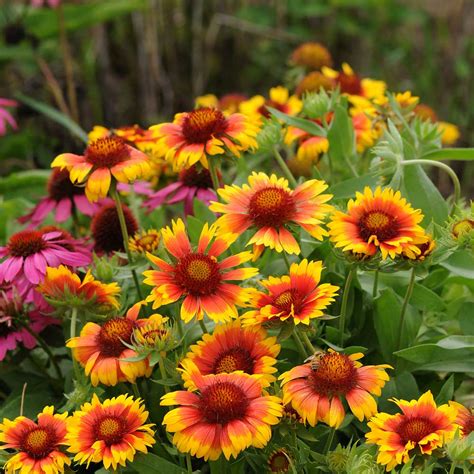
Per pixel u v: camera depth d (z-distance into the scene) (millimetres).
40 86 2514
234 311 1288
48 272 1348
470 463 1259
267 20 2955
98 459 1251
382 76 3018
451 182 2574
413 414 1266
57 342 1495
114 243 1523
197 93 2881
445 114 2760
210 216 1498
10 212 1817
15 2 2824
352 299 1417
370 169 1490
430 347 1372
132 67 2896
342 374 1251
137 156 1378
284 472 1288
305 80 1710
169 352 1375
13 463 1274
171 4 2857
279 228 1312
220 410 1241
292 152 1694
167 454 1354
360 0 2803
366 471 1234
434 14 3031
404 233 1286
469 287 1477
